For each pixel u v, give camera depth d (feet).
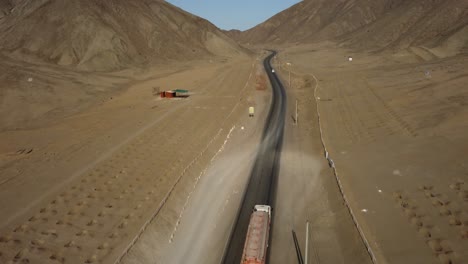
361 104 209.67
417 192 107.14
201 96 258.78
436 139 139.85
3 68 272.10
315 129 179.32
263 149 156.97
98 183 122.93
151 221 99.25
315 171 132.36
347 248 87.61
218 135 173.17
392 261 80.02
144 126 187.01
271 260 85.46
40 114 212.84
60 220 100.53
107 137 170.30
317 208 107.65
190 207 111.65
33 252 86.38
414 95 204.54
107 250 87.20
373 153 138.62
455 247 82.79
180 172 130.21
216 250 90.74
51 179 125.29
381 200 105.29
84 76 302.04
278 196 115.85
